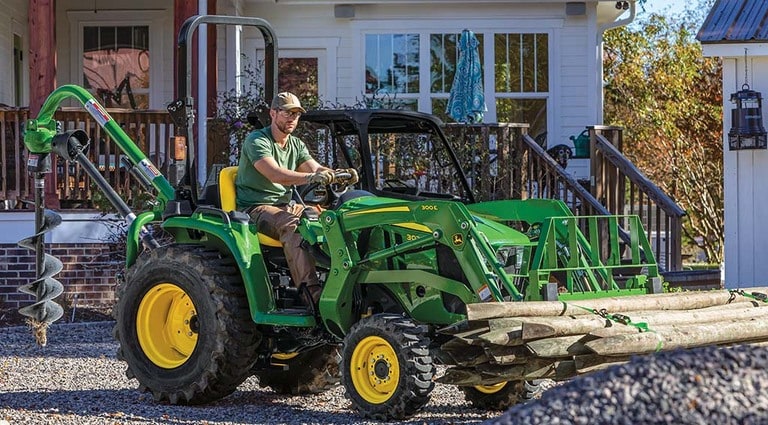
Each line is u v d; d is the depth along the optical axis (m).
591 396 5.68
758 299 9.60
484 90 21.69
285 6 21.67
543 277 8.86
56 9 22.22
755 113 15.98
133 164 10.89
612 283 9.21
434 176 17.06
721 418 5.55
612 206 18.27
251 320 9.77
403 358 8.73
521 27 21.64
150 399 10.23
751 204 16.30
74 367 12.34
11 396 10.30
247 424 8.96
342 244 9.35
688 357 5.88
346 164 11.27
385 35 21.69
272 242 9.93
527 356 8.27
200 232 10.38
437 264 9.17
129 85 22.27
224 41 21.20
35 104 17.38
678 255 17.06
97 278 17.62
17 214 17.47
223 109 19.17
